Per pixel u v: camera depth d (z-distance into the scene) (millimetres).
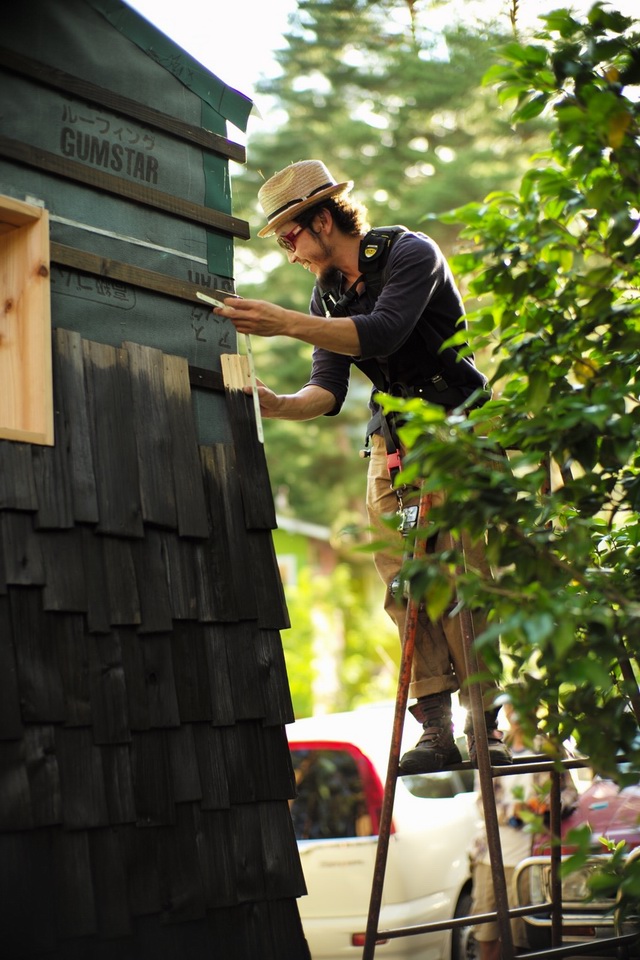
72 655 3387
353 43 16250
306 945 3840
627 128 3213
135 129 3965
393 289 4074
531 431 3332
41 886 3174
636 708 3609
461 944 7066
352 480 24781
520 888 6105
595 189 3287
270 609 4043
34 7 3682
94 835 3340
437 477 3123
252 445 4160
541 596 2887
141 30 4027
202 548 3887
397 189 18125
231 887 3666
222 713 3787
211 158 4250
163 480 3787
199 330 4109
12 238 3553
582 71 3359
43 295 3471
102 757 3400
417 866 6887
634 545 3789
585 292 3387
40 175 3641
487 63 11117
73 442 3525
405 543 3158
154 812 3498
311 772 7355
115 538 3598
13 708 3191
